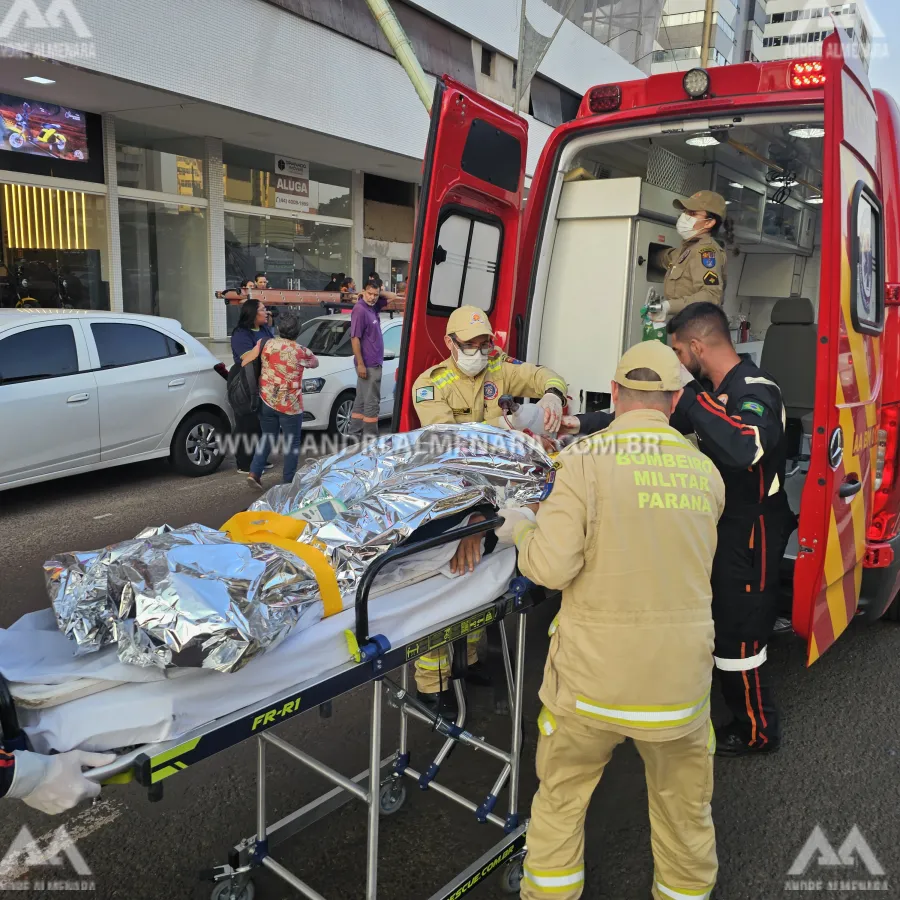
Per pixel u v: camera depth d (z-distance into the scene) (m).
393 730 3.19
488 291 3.90
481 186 3.56
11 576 4.58
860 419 2.89
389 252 16.31
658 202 4.08
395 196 16.27
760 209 5.55
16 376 5.67
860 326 2.81
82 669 1.64
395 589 2.10
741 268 6.32
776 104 3.33
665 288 4.06
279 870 2.20
